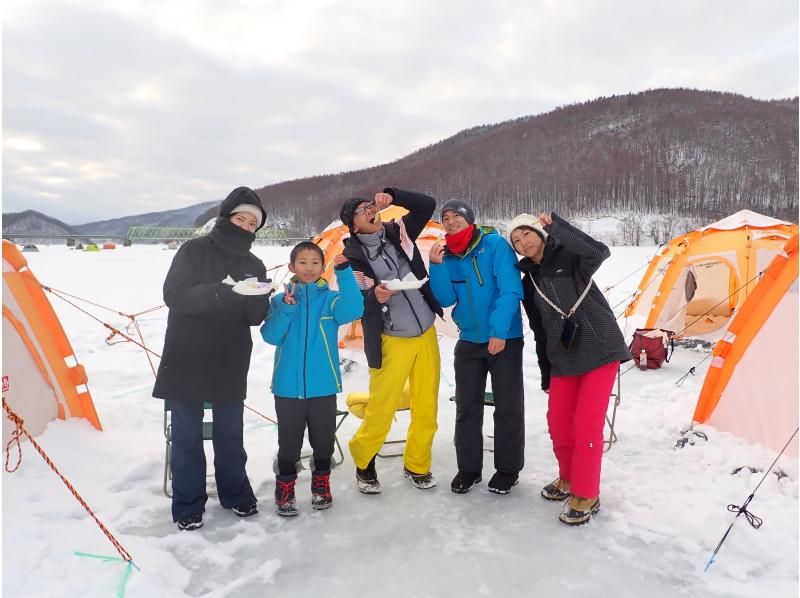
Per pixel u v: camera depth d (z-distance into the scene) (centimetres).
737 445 393
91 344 809
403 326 343
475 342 352
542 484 365
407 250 361
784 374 377
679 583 256
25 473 335
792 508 309
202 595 247
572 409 332
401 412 521
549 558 277
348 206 346
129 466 368
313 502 330
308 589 253
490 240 353
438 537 298
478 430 357
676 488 345
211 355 303
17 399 363
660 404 521
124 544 275
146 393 570
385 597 247
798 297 374
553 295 323
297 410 319
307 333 320
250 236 312
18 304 369
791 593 244
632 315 949
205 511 324
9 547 255
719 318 920
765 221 827
